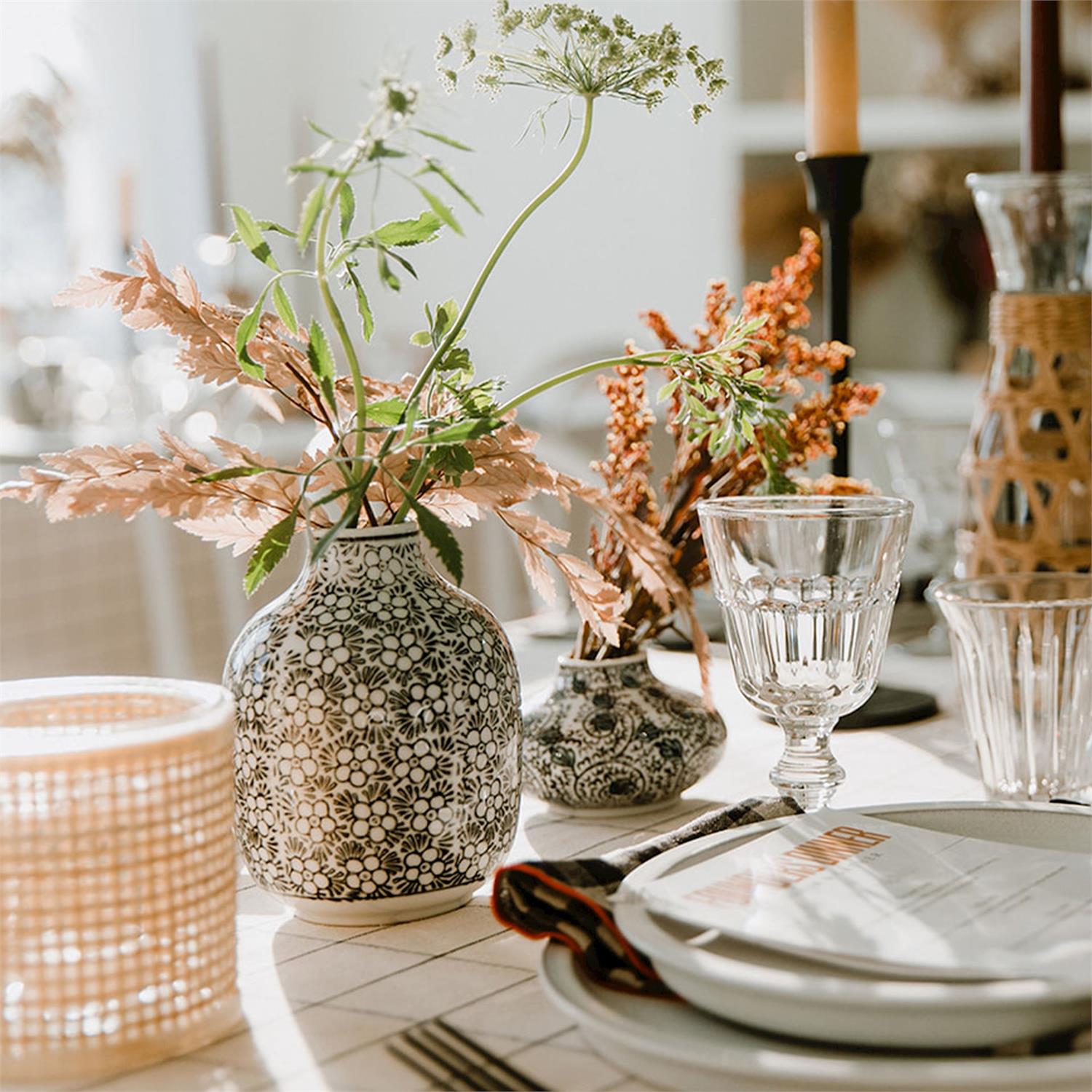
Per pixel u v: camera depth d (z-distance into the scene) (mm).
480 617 773
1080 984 515
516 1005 640
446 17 4172
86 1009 576
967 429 1489
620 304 3992
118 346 3791
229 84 4379
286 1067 583
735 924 577
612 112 3912
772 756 1081
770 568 790
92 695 694
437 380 793
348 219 715
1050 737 889
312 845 735
